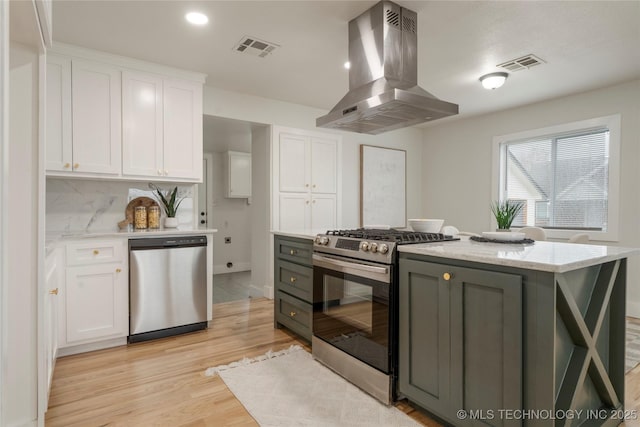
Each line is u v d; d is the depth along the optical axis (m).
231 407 1.86
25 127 1.59
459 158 5.01
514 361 1.35
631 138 3.42
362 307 2.04
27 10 1.34
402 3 2.17
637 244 3.38
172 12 2.26
